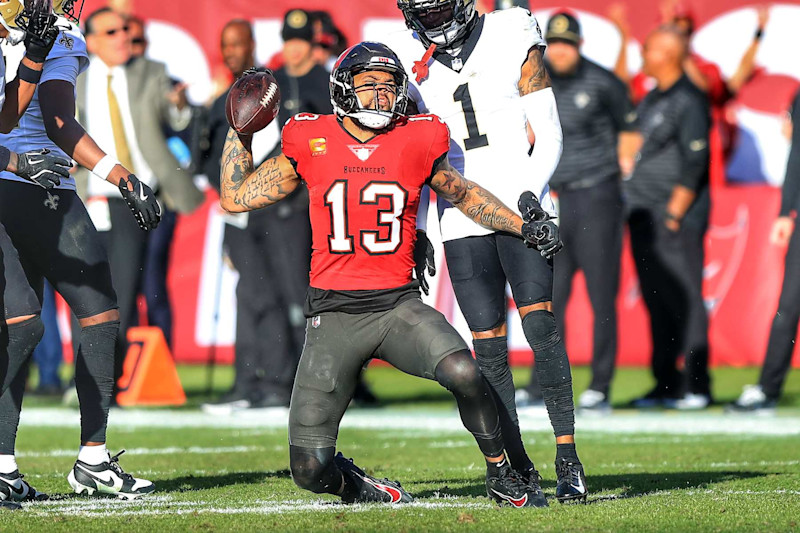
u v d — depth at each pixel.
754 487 18.58
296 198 32.03
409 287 15.34
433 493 18.06
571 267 31.77
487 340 16.95
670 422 30.38
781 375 32.50
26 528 14.55
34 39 16.53
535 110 17.17
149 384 34.75
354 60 14.95
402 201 15.12
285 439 26.95
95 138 33.09
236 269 33.41
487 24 17.06
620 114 31.52
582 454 23.94
